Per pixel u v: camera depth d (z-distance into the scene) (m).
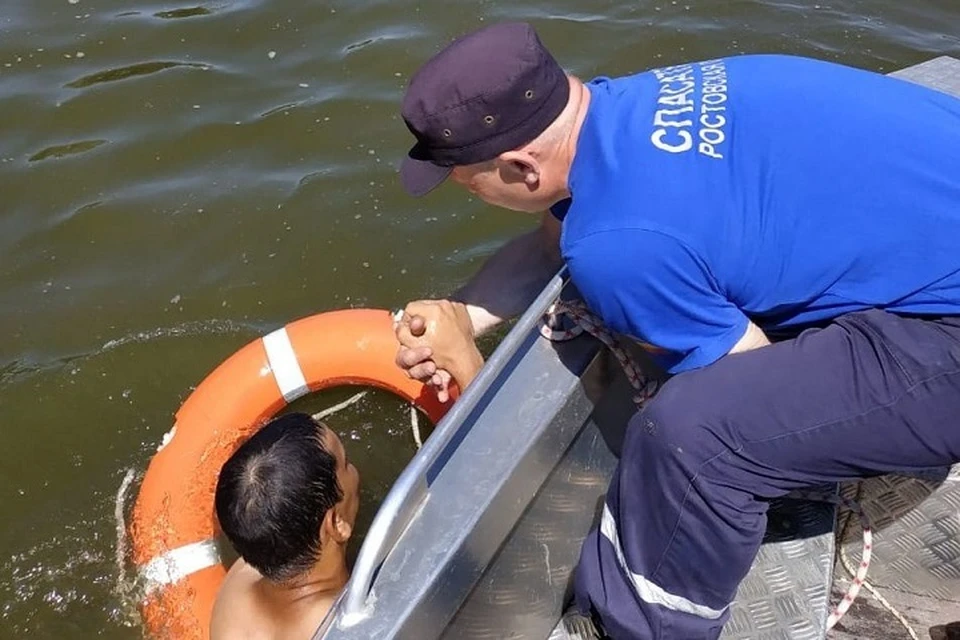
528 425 1.83
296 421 2.35
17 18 4.99
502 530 1.78
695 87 1.78
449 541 1.64
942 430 1.67
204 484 2.79
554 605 2.13
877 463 1.72
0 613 2.75
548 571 2.05
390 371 2.99
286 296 3.61
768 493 1.75
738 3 4.91
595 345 1.98
